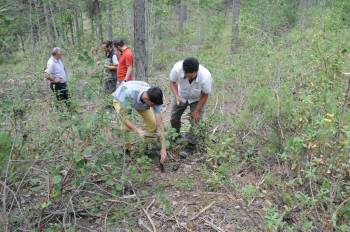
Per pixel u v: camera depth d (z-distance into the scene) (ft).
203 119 17.61
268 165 14.28
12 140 11.35
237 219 12.05
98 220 12.08
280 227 10.90
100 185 13.43
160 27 61.11
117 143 12.42
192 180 14.58
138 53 28.94
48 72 22.47
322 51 19.54
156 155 16.38
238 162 15.37
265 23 48.85
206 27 62.80
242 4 56.75
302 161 13.07
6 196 10.99
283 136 14.29
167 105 26.73
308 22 48.85
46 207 10.93
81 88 13.73
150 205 12.90
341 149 12.49
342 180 12.23
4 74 16.88
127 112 13.34
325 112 13.65
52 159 11.55
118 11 50.37
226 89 24.12
